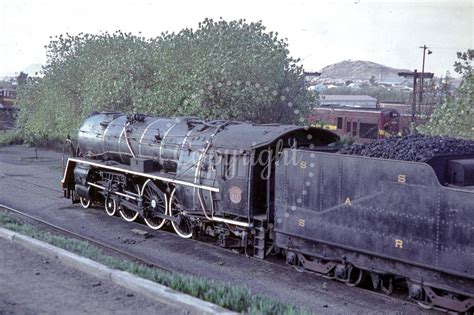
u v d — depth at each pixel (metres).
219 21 26.25
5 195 19.69
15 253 11.08
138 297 8.66
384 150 10.05
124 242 13.76
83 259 10.16
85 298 8.57
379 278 10.15
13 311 7.94
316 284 10.71
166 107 24.02
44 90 33.84
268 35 26.25
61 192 20.56
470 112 18.91
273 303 8.41
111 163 16.67
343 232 10.23
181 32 26.47
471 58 19.02
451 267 8.55
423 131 20.44
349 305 9.53
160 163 14.81
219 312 7.74
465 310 8.66
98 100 26.78
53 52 33.25
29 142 38.94
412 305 9.52
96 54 32.34
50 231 14.57
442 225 8.65
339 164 10.27
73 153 18.84
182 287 8.85
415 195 9.03
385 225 9.50
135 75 27.28
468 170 9.27
